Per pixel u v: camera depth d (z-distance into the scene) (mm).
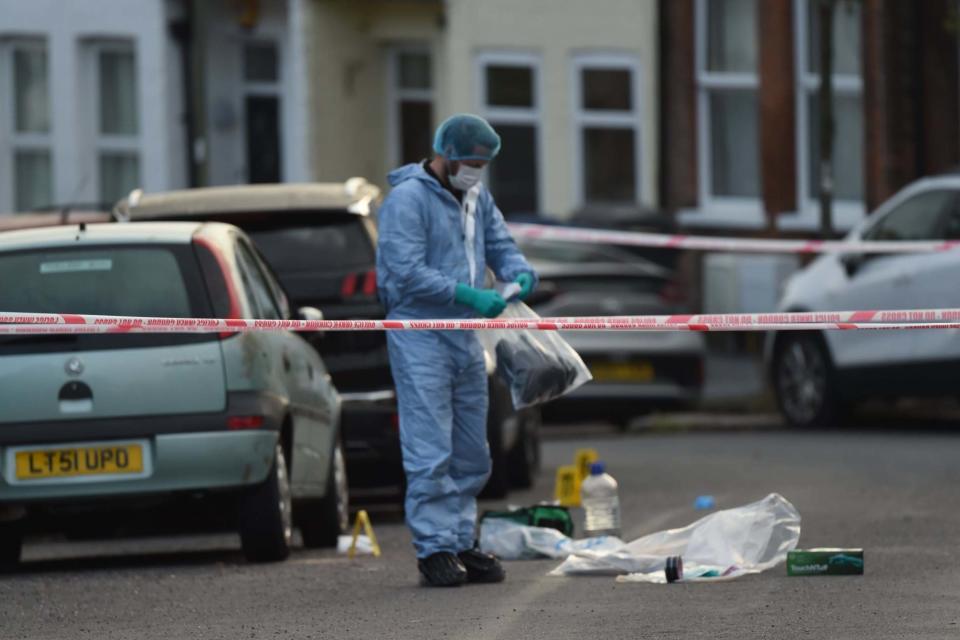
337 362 51250
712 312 105125
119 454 40375
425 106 114625
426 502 36500
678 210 108312
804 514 47312
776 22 105812
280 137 114375
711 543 36594
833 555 35875
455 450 37219
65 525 43156
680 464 63469
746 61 108062
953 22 100312
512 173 109500
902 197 70750
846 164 108688
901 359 70562
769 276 104438
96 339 40562
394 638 30297
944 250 68188
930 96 108250
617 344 75750
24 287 41125
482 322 36281
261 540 41438
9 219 60438
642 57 108312
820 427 75312
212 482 40594
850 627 30016
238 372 40812
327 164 110750
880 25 107312
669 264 99875
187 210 51562
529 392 37000
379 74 114125
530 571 37969
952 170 72562
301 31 109188
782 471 59312
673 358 76062
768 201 105938
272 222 52094
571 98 108875
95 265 41406
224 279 41625
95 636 31703
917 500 49781
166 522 55875
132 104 113812
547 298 75438
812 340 75125
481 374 37344
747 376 96250
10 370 40312
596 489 42469
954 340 68375
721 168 108688
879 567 36844
